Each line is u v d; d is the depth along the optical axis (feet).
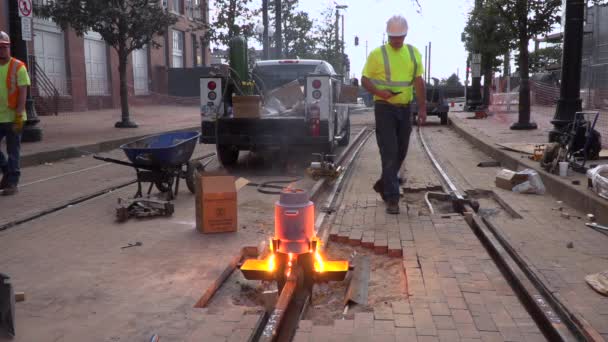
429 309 13.33
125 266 16.66
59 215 23.09
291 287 13.28
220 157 36.60
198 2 140.97
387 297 14.65
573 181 24.66
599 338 11.23
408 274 15.62
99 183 30.55
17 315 13.12
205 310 13.43
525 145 39.32
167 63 125.39
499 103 91.76
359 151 47.39
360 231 20.11
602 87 64.69
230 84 35.86
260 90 40.16
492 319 12.77
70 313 13.25
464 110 102.78
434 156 42.19
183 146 25.79
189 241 19.35
